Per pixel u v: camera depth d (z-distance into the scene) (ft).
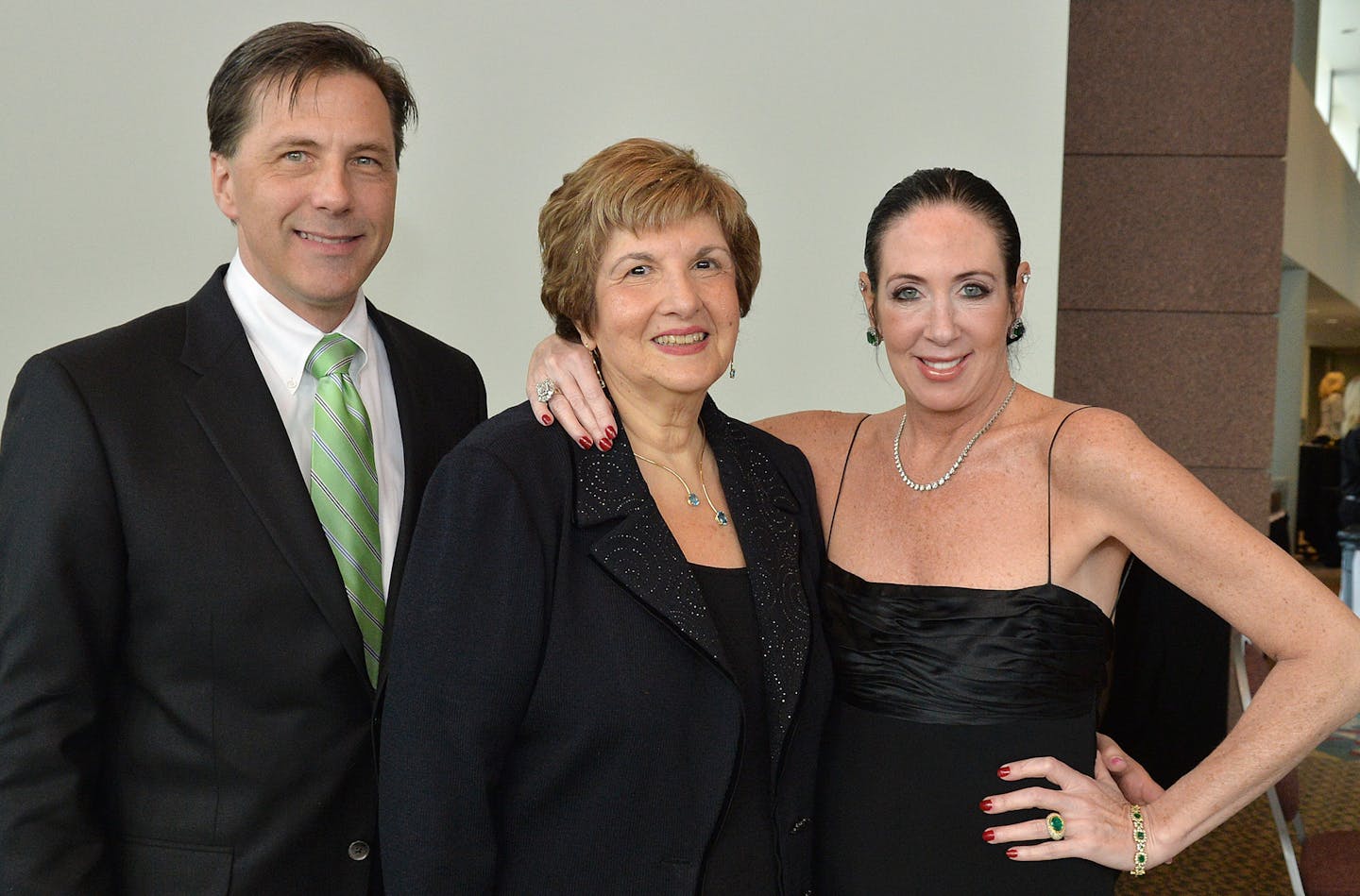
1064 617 4.80
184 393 4.63
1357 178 41.11
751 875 4.25
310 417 5.02
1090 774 4.89
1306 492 37.60
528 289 10.03
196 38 9.63
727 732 4.13
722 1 9.80
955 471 5.12
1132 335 12.62
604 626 4.09
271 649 4.51
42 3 9.55
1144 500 4.60
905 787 4.86
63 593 4.23
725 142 9.91
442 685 3.92
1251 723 4.63
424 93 9.87
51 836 4.14
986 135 9.82
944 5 9.75
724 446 4.88
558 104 9.89
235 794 4.46
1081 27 12.40
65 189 9.71
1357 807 13.60
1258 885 11.27
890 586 5.04
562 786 4.08
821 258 9.98
